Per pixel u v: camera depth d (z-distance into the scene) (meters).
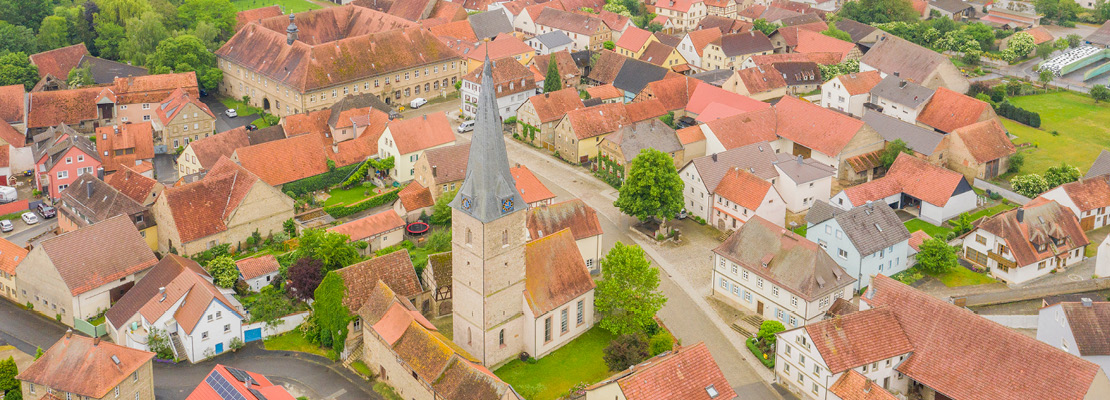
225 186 149.25
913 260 141.88
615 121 187.25
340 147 173.62
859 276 133.88
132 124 181.38
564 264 122.81
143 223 148.38
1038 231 138.00
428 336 111.00
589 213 140.75
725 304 135.12
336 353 122.38
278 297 129.50
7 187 168.25
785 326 126.81
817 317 124.50
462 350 114.06
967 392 107.19
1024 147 187.62
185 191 145.75
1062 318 115.38
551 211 137.75
